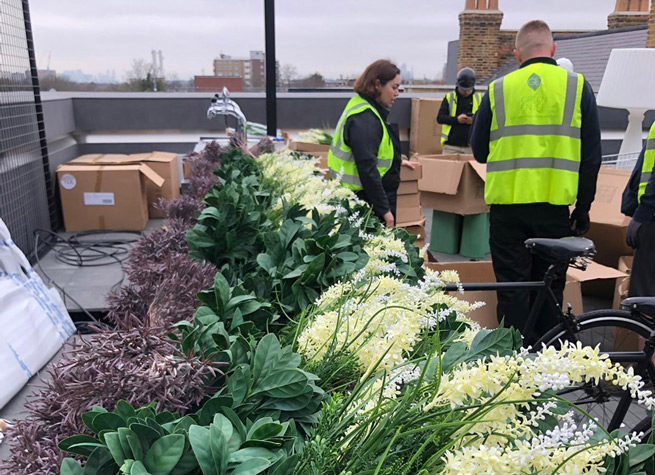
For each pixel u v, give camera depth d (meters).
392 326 0.80
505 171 2.74
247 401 0.77
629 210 2.81
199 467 0.63
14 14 3.22
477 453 0.54
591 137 2.63
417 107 6.71
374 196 2.82
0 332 1.91
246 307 1.05
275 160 2.67
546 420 0.72
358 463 0.63
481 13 15.85
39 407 0.81
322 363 0.84
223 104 4.06
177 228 1.75
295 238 1.41
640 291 2.68
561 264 2.26
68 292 2.85
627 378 0.58
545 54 2.69
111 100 5.86
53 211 3.89
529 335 2.37
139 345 0.82
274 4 4.41
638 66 3.84
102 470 0.62
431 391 0.65
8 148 3.10
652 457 0.69
